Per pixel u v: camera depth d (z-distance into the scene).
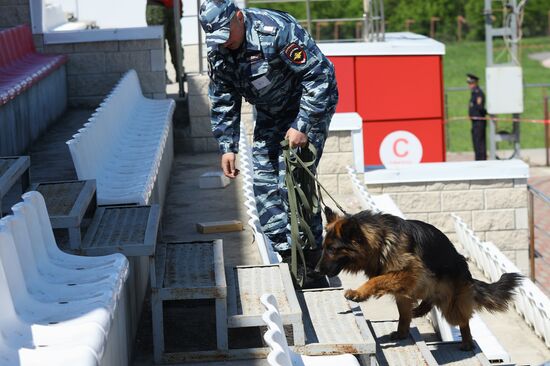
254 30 5.95
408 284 6.06
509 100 22.33
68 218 5.16
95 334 3.69
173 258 5.75
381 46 17.53
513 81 22.17
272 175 6.59
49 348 3.52
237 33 5.91
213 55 6.09
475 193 13.59
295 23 6.01
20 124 9.48
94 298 4.18
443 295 6.33
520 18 22.31
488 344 8.51
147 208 6.05
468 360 6.52
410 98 17.72
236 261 7.43
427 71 17.67
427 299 6.37
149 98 13.74
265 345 5.45
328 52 17.50
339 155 13.16
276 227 6.64
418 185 13.52
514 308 11.44
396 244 6.05
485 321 11.15
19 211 4.40
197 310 6.23
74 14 19.31
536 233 16.92
